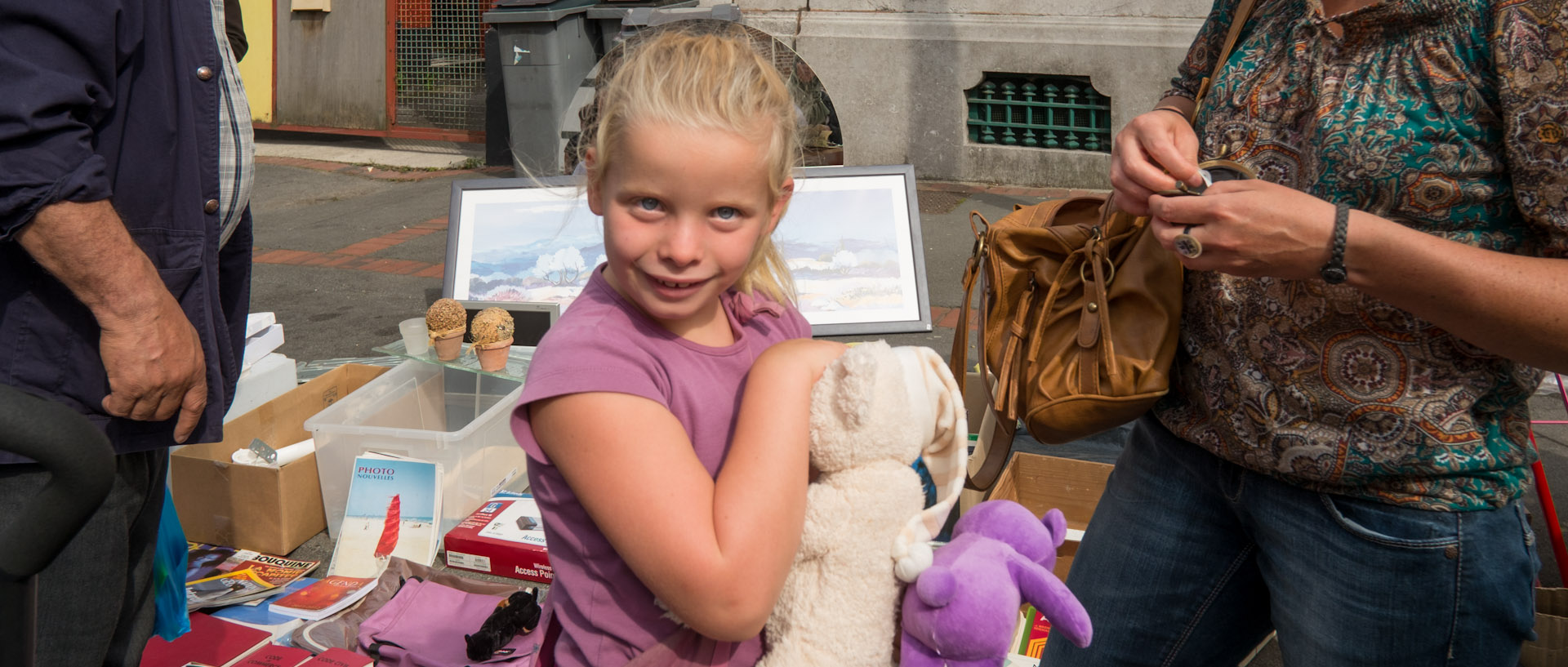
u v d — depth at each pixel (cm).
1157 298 152
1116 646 172
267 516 302
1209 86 151
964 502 282
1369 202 129
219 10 185
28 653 74
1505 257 117
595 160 100
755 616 93
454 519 311
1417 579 133
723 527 93
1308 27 136
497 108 871
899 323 410
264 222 735
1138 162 137
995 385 171
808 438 100
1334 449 133
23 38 153
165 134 173
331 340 504
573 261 427
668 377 104
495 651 241
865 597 102
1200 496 160
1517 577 134
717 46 99
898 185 419
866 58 791
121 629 191
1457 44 121
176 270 178
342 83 973
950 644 100
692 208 95
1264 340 139
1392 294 120
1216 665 173
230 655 242
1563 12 113
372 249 666
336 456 312
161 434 180
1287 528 144
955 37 766
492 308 366
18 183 150
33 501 72
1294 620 147
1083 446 328
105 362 167
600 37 768
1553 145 115
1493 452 129
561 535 105
